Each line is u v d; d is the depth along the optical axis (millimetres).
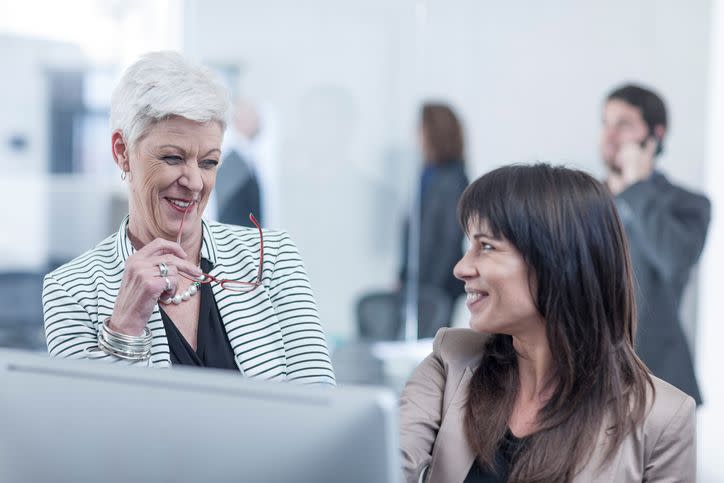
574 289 1238
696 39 3959
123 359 1297
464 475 1299
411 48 4129
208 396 875
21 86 4105
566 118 4164
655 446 1257
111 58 4125
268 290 1503
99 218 4199
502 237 1244
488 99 4234
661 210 3756
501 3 4207
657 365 3473
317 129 4074
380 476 842
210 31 4070
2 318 4133
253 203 4004
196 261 1488
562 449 1229
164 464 895
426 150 4148
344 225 4105
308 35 4062
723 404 3887
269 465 862
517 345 1324
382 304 4141
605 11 4078
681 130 3957
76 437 929
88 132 4160
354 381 4117
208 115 1338
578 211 1237
